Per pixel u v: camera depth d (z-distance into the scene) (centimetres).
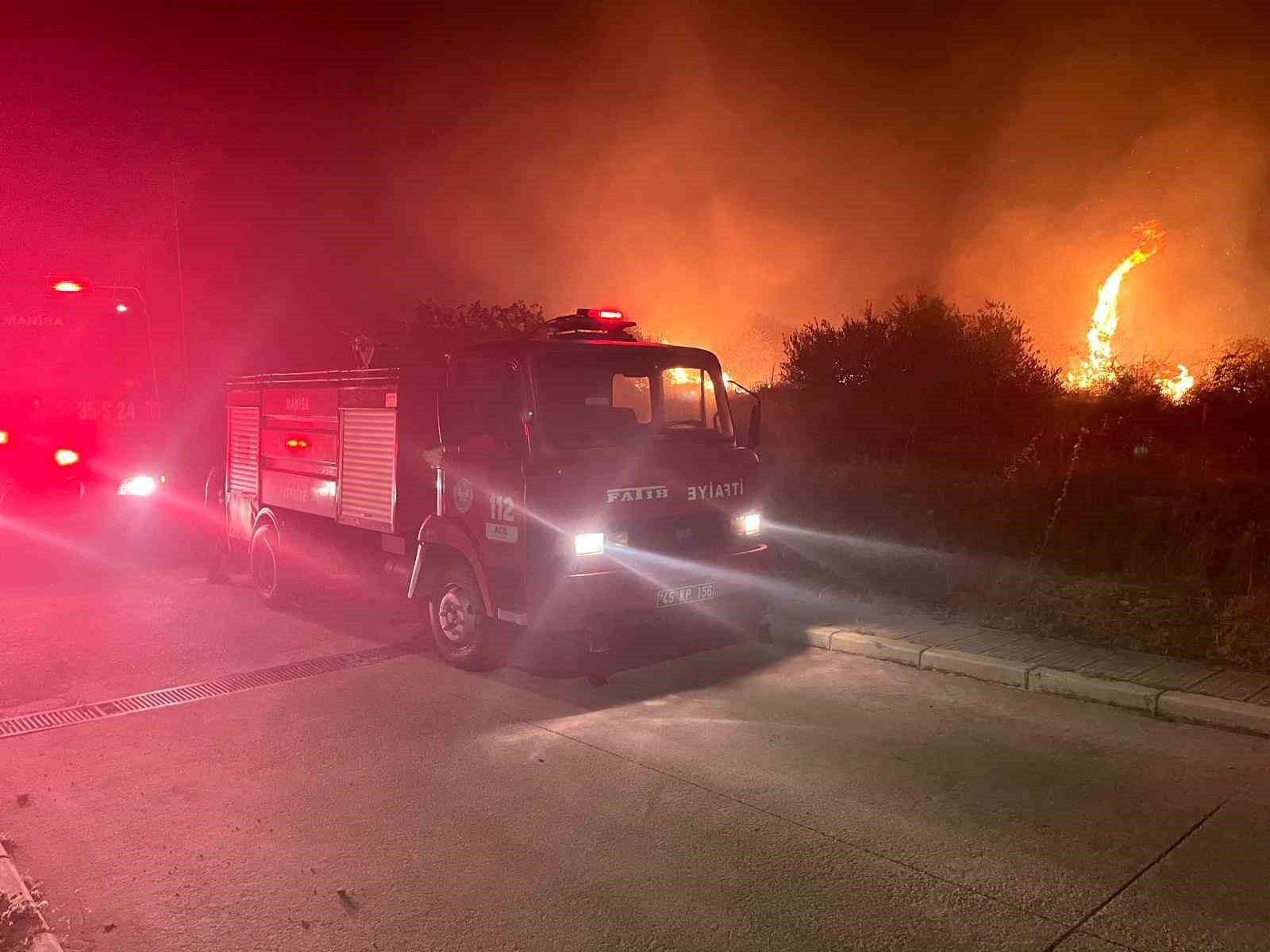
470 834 416
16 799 462
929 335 1528
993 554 910
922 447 1445
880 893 357
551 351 629
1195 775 466
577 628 598
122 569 1119
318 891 368
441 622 702
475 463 650
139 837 420
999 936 327
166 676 675
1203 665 615
